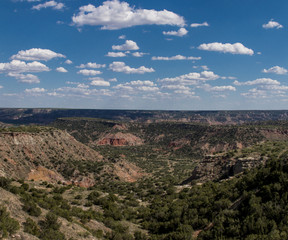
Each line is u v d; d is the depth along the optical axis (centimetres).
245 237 3048
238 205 3859
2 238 2050
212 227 3616
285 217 3027
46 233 2477
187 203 4862
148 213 4853
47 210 3238
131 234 3862
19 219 2547
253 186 4178
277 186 3591
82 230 3055
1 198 2769
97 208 4800
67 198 5203
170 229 4075
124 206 5344
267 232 2972
